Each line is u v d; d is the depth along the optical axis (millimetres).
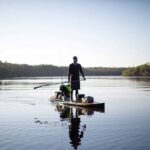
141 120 12594
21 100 21875
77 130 10523
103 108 16500
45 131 10430
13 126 11484
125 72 126562
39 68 133250
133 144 8508
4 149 8133
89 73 157875
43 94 27234
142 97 23859
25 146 8438
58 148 8203
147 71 118750
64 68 137125
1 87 39094
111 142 8758
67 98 19375
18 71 126000
